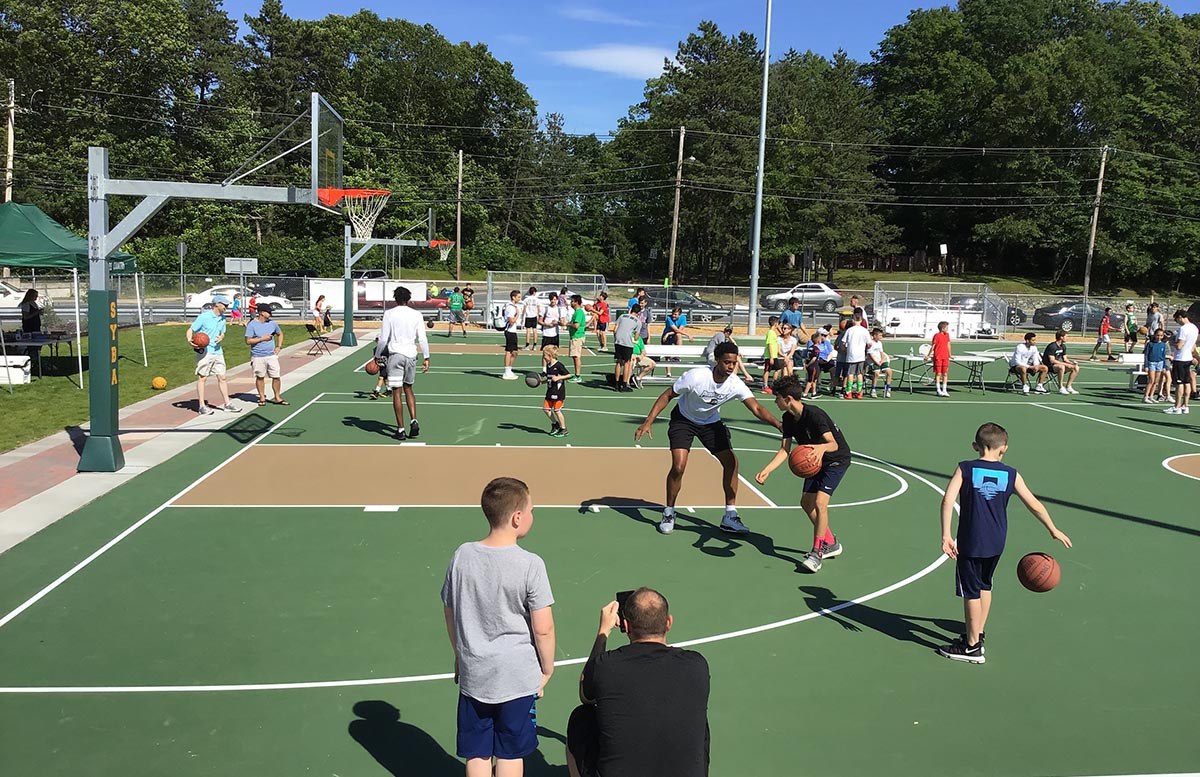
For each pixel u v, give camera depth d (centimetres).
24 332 2136
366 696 560
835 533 957
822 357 2091
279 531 906
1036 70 6825
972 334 3906
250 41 7456
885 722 543
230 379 2052
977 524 618
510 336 2192
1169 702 578
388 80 7994
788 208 6744
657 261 8050
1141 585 810
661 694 343
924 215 7812
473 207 7612
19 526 898
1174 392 2153
